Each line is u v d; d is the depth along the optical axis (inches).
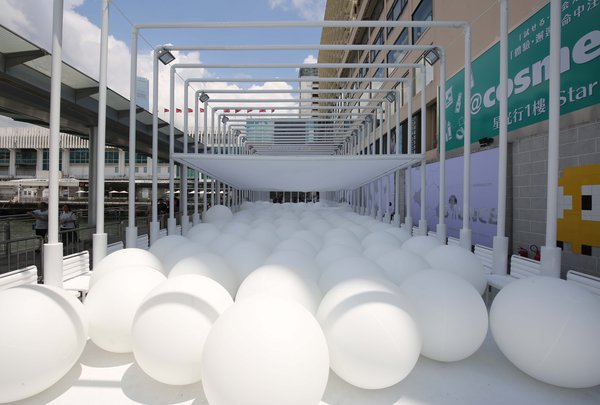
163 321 71.6
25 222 585.3
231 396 55.2
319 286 104.3
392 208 482.0
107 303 84.1
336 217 281.3
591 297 75.2
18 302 69.8
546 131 208.4
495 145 259.6
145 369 73.7
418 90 442.3
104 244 147.9
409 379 79.2
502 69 147.2
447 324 80.5
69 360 73.2
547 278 81.9
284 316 60.6
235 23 180.2
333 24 177.9
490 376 80.8
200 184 792.3
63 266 126.0
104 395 72.5
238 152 522.6
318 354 59.4
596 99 172.1
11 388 65.1
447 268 121.3
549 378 73.9
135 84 176.7
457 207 303.1
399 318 71.2
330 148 610.2
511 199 238.1
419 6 461.7
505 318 79.1
